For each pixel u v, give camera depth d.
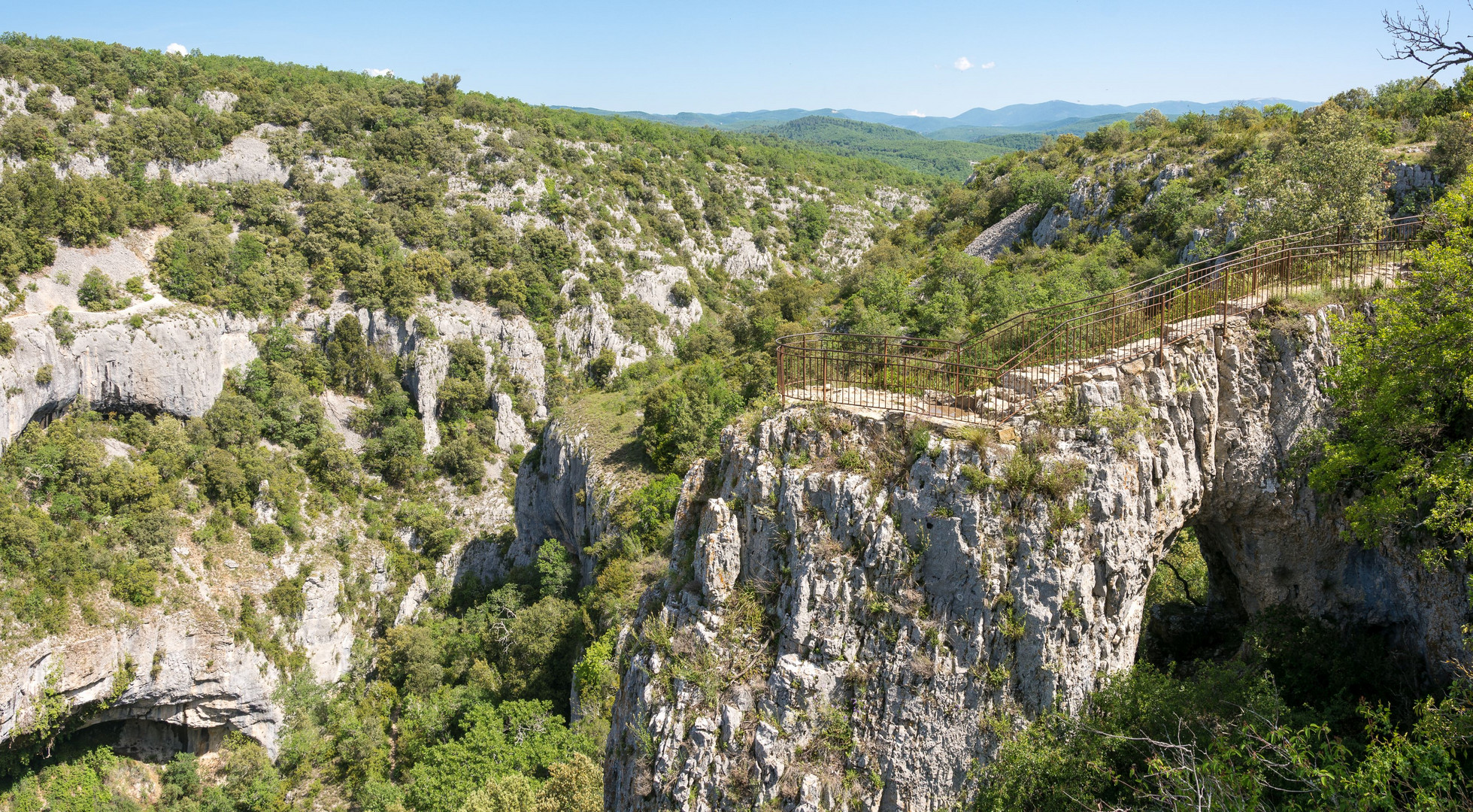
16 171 93.00
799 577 18.39
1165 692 16.39
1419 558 17.42
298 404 93.81
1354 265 22.70
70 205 91.38
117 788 66.88
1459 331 16.22
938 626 16.91
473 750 43.88
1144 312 20.53
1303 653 18.70
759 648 18.73
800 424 19.66
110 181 98.94
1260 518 19.39
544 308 114.50
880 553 17.59
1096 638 16.66
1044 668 16.31
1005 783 15.93
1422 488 16.67
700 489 22.36
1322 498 18.97
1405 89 57.16
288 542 80.06
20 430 75.06
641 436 59.25
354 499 89.44
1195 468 18.12
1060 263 59.19
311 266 107.00
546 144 141.00
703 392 56.16
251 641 71.12
